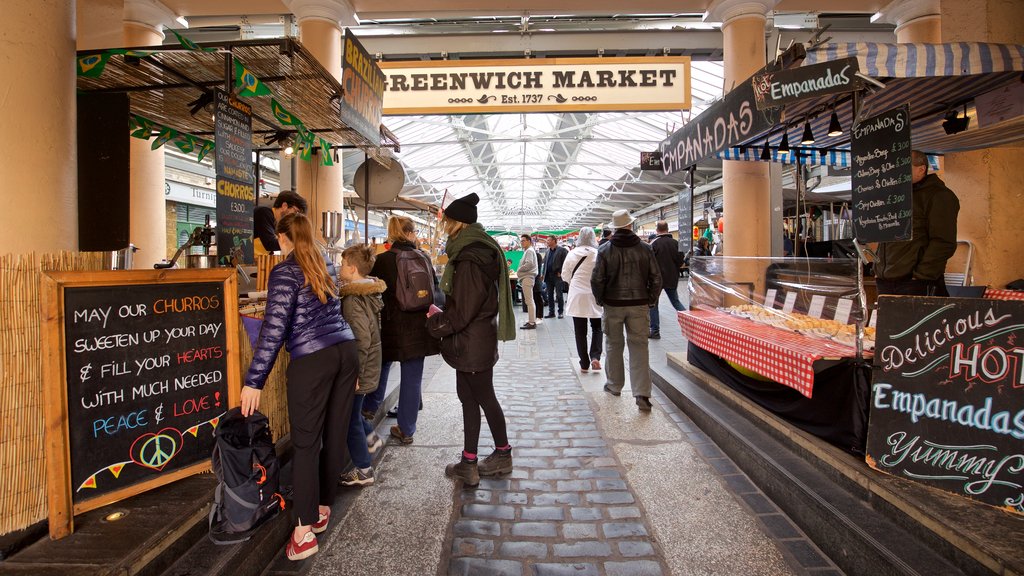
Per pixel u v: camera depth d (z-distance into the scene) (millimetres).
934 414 2033
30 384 1763
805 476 2455
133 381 2010
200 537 2018
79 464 1844
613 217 4203
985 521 1767
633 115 10992
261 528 2117
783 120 4070
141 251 5547
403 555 2178
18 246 2010
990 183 4512
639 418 3924
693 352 4523
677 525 2402
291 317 2135
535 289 9516
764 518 2445
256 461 2072
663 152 5363
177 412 2158
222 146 2957
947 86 3428
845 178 9141
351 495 2725
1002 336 1864
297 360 2139
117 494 1942
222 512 1998
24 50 2018
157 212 5691
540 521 2455
